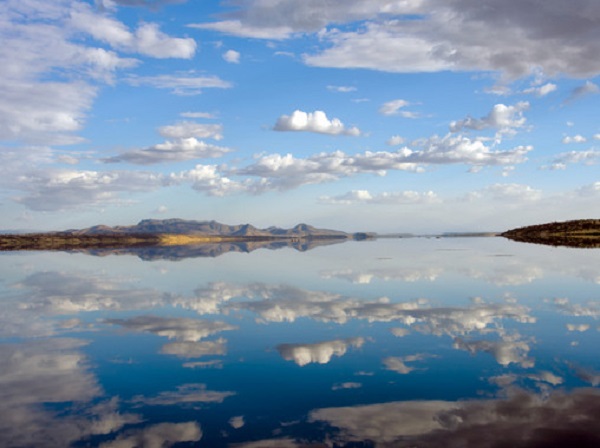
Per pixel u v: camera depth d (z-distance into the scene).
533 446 8.22
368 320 19.41
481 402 10.27
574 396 10.45
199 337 17.03
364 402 10.52
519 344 15.04
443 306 22.34
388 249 91.62
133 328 18.78
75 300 26.39
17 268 50.03
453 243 125.56
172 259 65.31
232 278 37.59
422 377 12.05
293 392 11.23
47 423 9.67
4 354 15.02
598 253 60.56
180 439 8.87
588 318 18.98
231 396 11.07
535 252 65.88
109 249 108.31
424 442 8.52
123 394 11.31
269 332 17.62
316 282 33.59
